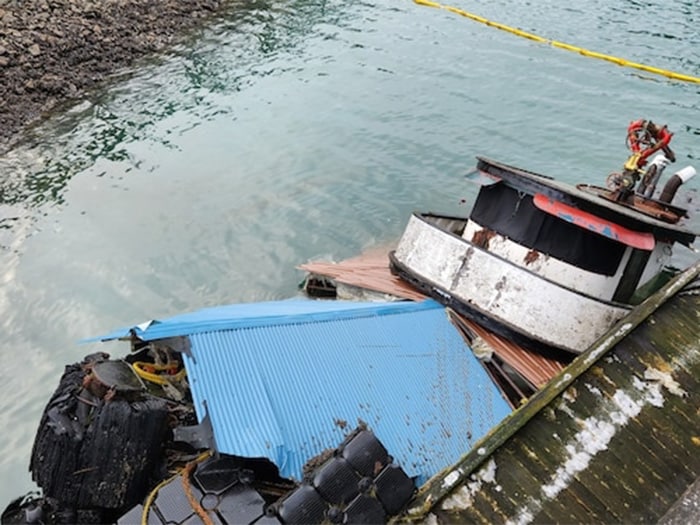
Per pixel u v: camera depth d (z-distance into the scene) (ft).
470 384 26.50
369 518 18.40
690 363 24.41
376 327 27.61
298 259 45.52
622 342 24.76
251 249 46.50
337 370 24.50
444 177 56.08
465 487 20.22
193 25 86.38
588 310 28.55
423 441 23.20
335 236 48.11
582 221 28.91
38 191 52.37
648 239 29.55
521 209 31.40
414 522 19.10
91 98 67.56
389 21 90.94
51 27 73.31
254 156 58.44
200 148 59.41
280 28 87.71
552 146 60.75
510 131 63.16
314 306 29.58
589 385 23.35
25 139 60.03
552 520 19.76
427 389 25.44
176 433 20.45
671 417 22.75
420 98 69.41
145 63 75.51
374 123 64.39
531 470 20.86
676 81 73.00
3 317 39.65
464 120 65.16
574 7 96.27
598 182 54.95
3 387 35.01
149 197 52.21
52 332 38.75
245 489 19.33
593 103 68.28
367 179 55.36
